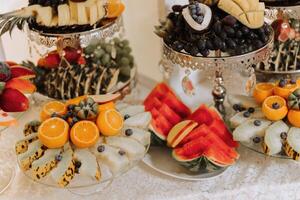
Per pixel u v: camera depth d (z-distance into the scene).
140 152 1.60
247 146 1.66
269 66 1.95
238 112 1.72
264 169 1.69
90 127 1.57
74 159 1.56
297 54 1.93
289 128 1.63
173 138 1.70
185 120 1.75
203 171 1.67
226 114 1.83
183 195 1.62
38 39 1.78
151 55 2.24
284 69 1.95
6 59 2.15
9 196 1.65
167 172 1.68
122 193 1.65
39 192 1.66
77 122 1.58
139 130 1.65
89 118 1.60
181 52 1.67
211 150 1.63
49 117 1.65
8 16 1.72
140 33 2.23
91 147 1.58
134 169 1.72
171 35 1.72
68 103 1.68
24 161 1.59
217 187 1.64
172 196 1.62
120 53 2.04
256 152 1.71
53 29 1.76
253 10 1.64
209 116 1.74
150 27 2.18
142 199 1.62
